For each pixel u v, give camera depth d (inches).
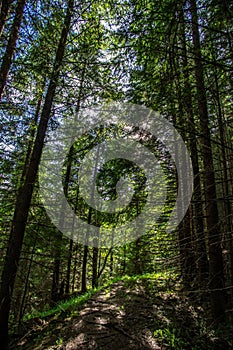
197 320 206.7
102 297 314.3
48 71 273.6
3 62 230.1
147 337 195.2
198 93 200.7
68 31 297.7
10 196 342.0
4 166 319.3
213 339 171.3
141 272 402.3
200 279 206.7
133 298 280.2
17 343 245.1
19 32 254.4
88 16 279.7
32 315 358.6
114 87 263.4
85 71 271.1
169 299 253.0
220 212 271.6
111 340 197.3
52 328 252.8
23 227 273.7
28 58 273.0
